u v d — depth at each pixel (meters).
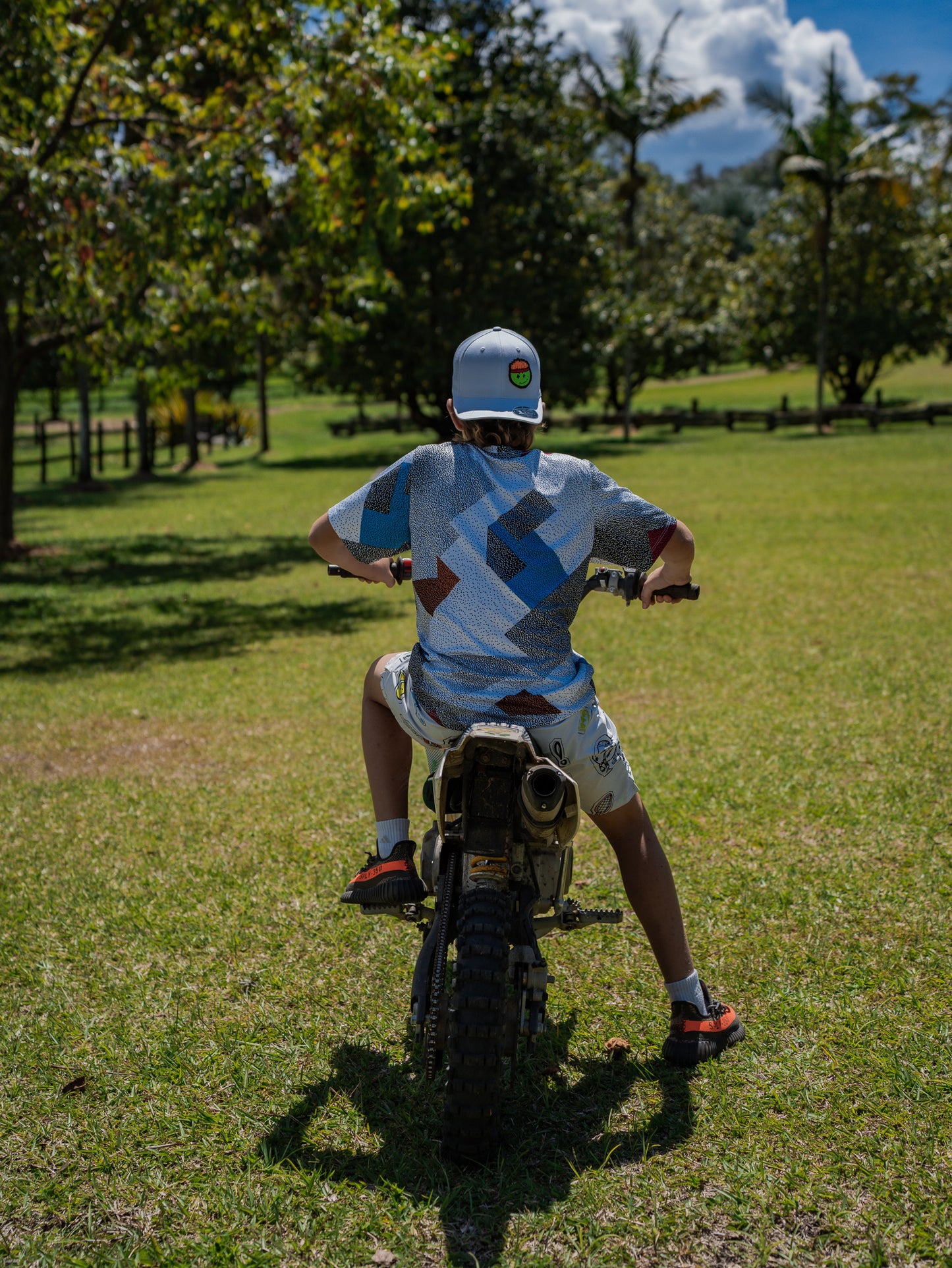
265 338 32.69
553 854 2.73
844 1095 2.81
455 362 2.83
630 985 3.43
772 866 4.29
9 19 11.71
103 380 15.64
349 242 15.02
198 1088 2.95
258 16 12.88
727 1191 2.46
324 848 4.70
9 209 12.55
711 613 9.69
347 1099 2.88
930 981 3.36
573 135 35.16
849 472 22.95
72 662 8.96
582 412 56.56
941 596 9.84
